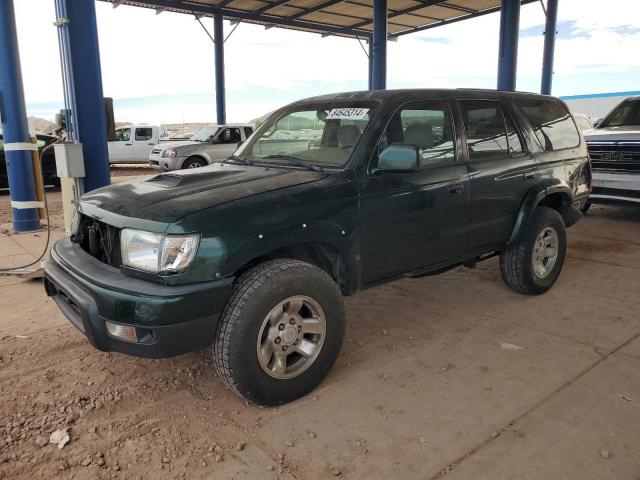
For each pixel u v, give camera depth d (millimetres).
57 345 3910
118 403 3123
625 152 7516
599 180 7809
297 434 2826
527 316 4449
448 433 2822
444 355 3744
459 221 4031
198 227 2717
